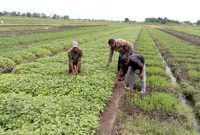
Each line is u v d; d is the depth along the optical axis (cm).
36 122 969
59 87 1405
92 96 1293
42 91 1356
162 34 7419
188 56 3203
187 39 5950
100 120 1158
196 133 1134
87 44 3612
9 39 4119
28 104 1099
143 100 1431
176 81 2067
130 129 1105
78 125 971
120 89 1598
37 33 5966
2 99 1166
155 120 1213
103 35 5653
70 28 9000
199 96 1592
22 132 876
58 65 1959
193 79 2053
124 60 1561
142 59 1552
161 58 3080
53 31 6994
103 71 1811
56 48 3238
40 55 2780
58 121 974
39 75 1659
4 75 1670
